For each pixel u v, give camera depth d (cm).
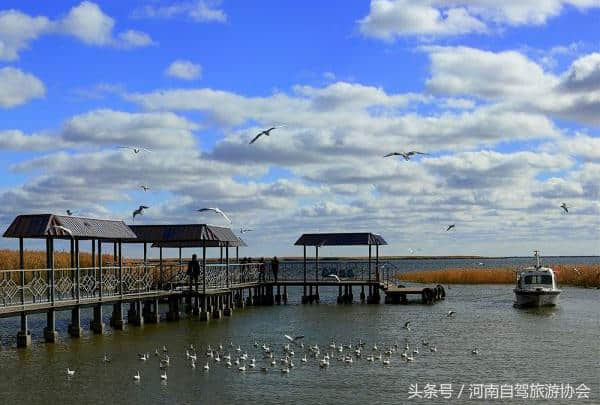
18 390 2877
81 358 3547
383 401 2714
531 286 6338
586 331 4594
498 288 9231
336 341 4228
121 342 4097
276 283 7069
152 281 5575
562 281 9694
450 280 10338
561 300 7056
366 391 2870
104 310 6172
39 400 2723
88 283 4528
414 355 3653
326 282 7138
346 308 6469
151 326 4934
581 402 2722
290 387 2931
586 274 9425
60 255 7031
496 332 4594
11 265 6119
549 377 3130
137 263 6044
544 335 4419
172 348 3891
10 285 4059
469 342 4144
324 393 2833
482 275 10219
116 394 2814
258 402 2695
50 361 3466
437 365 3403
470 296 7838
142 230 5800
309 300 7181
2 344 3984
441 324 5088
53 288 4056
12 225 4028
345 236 7306
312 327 4925
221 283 6066
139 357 3547
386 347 3950
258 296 7094
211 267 5916
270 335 4475
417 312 6009
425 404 2677
